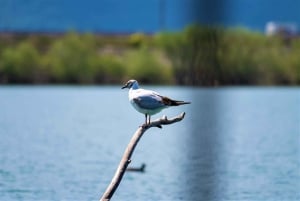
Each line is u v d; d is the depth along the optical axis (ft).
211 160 126.72
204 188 103.60
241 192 101.30
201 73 249.34
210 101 240.32
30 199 96.32
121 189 101.96
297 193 101.09
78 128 179.63
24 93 297.53
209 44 227.81
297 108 238.48
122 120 200.34
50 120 198.59
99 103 256.93
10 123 189.78
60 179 109.91
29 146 145.79
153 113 68.08
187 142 148.25
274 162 126.21
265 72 308.60
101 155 134.21
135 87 69.56
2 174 113.60
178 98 246.88
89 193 100.42
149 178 109.50
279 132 171.83
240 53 299.58
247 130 175.01
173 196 98.22
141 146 143.95
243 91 295.48
